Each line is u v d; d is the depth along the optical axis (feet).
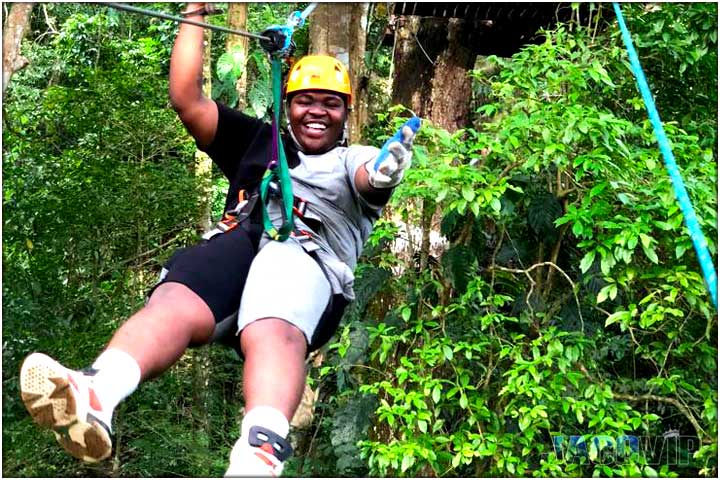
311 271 8.20
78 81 28.22
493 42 22.81
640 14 18.11
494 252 16.97
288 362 7.45
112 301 20.02
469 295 16.21
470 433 16.20
